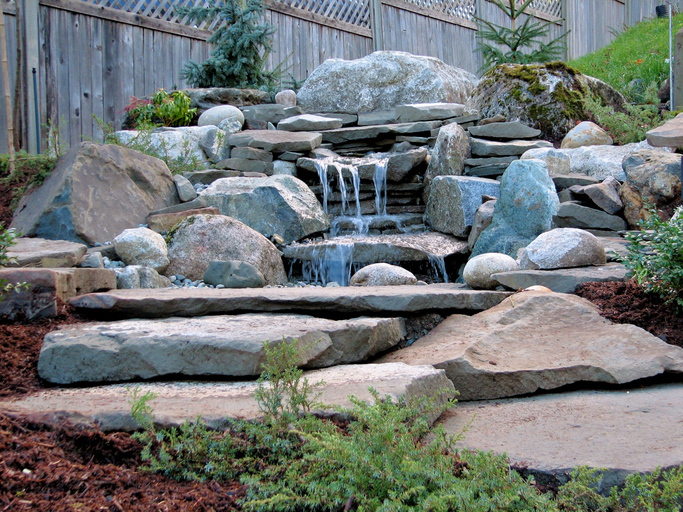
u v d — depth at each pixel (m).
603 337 3.44
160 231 5.89
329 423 2.25
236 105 9.78
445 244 6.19
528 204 5.60
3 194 6.37
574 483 2.02
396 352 3.66
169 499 1.96
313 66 11.20
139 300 3.70
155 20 9.38
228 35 9.73
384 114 9.60
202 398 2.62
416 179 7.69
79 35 8.52
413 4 12.34
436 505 1.77
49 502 1.84
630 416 2.72
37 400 2.65
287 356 2.57
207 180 7.26
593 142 7.52
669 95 9.10
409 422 2.45
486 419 2.81
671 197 5.34
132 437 2.23
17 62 7.42
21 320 3.47
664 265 3.60
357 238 6.51
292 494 1.95
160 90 8.87
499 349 3.38
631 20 17.70
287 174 7.71
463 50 13.36
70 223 5.48
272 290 4.22
